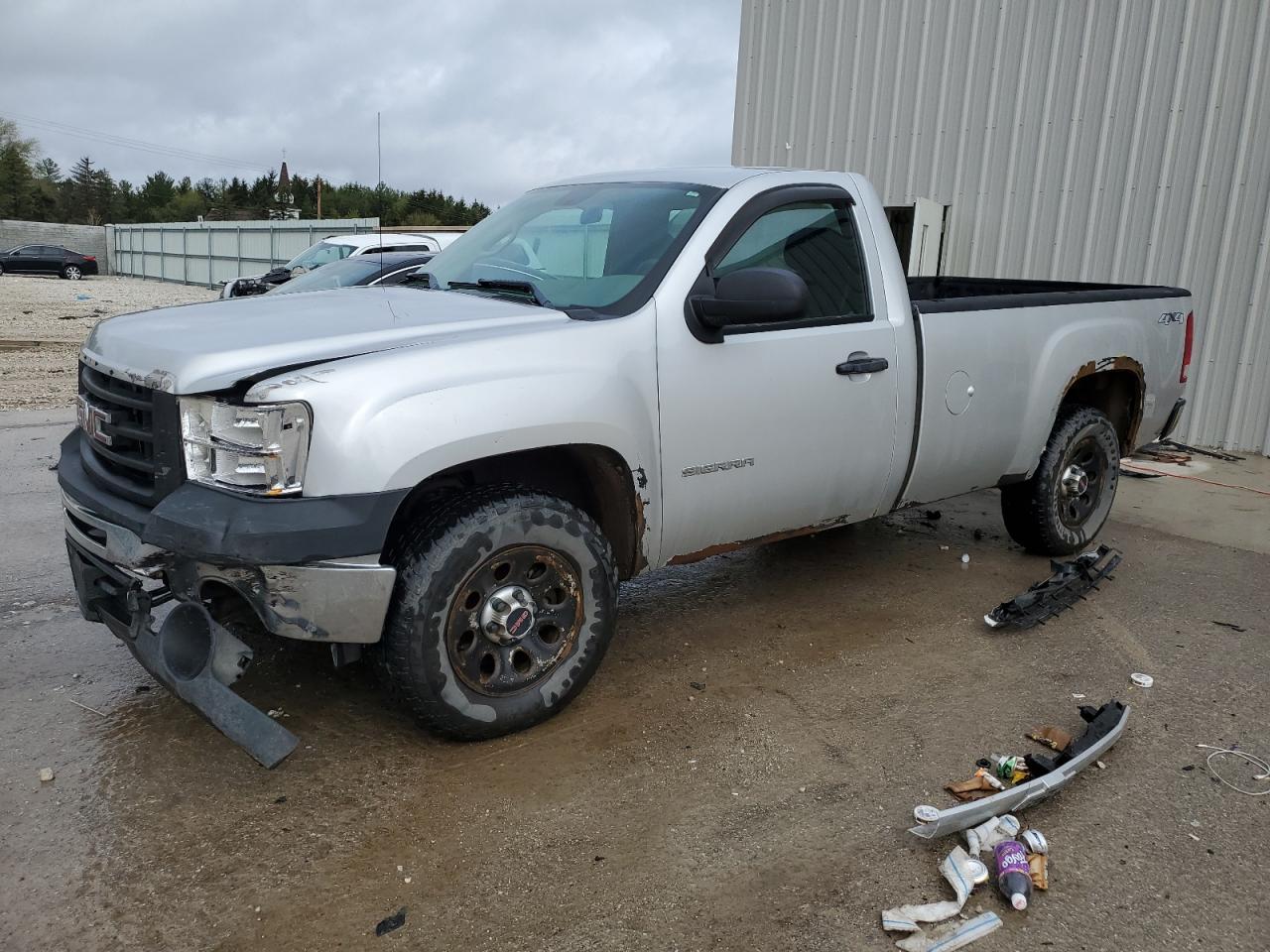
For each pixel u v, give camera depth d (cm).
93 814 288
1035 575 521
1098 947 239
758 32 1230
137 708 353
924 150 1081
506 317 333
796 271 396
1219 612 470
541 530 317
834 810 296
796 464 392
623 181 424
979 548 568
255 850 272
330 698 360
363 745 328
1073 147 965
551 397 312
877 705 366
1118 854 277
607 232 387
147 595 301
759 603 473
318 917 246
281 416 272
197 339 305
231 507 273
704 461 363
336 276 1070
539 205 438
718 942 239
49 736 332
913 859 273
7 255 4228
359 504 277
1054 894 259
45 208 9188
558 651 335
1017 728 350
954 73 1045
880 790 307
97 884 257
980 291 651
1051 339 490
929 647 422
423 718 310
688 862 270
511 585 317
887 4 1093
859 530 604
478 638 316
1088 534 547
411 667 299
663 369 346
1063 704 370
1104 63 934
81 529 329
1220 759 331
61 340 1672
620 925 244
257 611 281
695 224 371
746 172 409
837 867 269
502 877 262
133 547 295
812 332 391
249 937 238
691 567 527
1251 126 848
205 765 316
